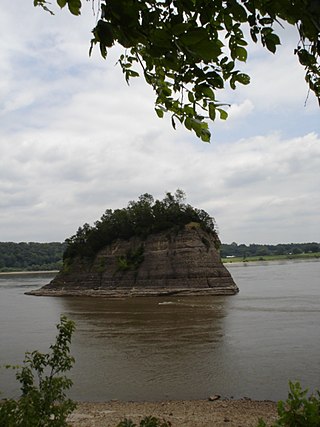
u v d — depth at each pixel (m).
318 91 3.44
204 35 2.43
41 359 8.41
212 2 2.90
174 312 50.41
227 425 16.84
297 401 3.94
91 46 2.90
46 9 3.34
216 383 22.58
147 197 94.06
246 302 56.84
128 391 21.86
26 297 82.06
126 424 5.61
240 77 3.58
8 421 6.62
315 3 2.41
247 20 3.00
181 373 24.58
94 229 95.25
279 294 65.62
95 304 64.44
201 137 3.67
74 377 24.39
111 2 2.50
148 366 26.25
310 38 2.79
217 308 52.31
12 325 45.22
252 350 28.88
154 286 78.94
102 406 19.59
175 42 2.50
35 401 7.27
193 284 76.44
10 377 24.58
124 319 46.41
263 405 19.11
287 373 23.48
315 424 3.74
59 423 7.29
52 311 57.06
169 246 82.00
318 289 71.00
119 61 3.92
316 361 25.36
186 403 19.80
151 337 35.06
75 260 93.88
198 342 32.28
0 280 149.88
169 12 2.87
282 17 2.75
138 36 2.60
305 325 36.91
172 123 3.84
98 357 28.78
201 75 3.28
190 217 85.00
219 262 80.56
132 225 89.75
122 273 84.25
